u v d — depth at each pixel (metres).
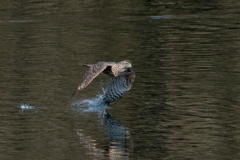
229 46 20.58
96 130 13.80
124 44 21.19
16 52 20.55
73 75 17.66
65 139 13.25
